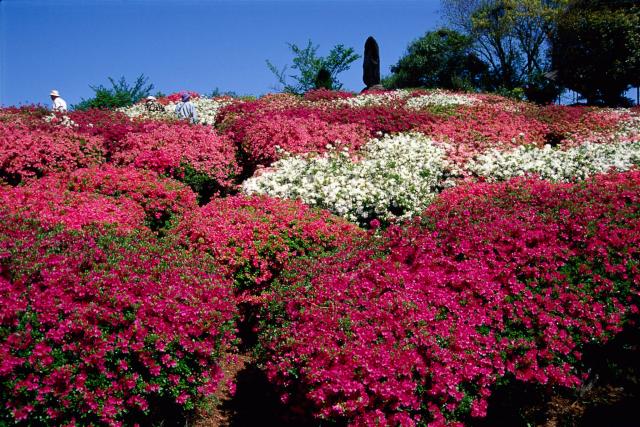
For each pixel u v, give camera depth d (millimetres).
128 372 4164
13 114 16672
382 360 4129
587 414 4828
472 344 4430
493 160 10570
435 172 10414
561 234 5734
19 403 3729
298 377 4383
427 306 4805
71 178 8844
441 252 5742
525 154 10820
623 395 4973
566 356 4723
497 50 43562
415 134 12516
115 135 12703
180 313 4492
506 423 4777
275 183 9594
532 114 17266
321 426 4223
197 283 5035
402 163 10180
